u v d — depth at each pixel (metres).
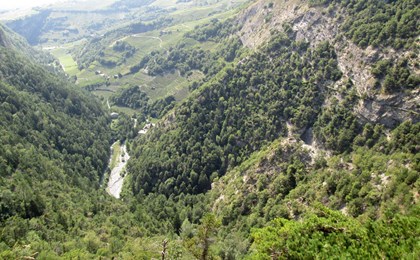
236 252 99.12
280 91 158.50
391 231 45.56
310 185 114.00
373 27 133.12
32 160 155.00
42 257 91.94
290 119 146.88
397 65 116.44
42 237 106.88
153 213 155.50
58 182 153.88
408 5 127.06
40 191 135.12
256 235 54.34
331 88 138.38
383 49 124.88
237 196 131.25
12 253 86.69
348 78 133.62
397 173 91.62
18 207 114.25
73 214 131.25
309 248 47.41
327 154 125.69
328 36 154.12
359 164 107.38
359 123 121.81
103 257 102.81
